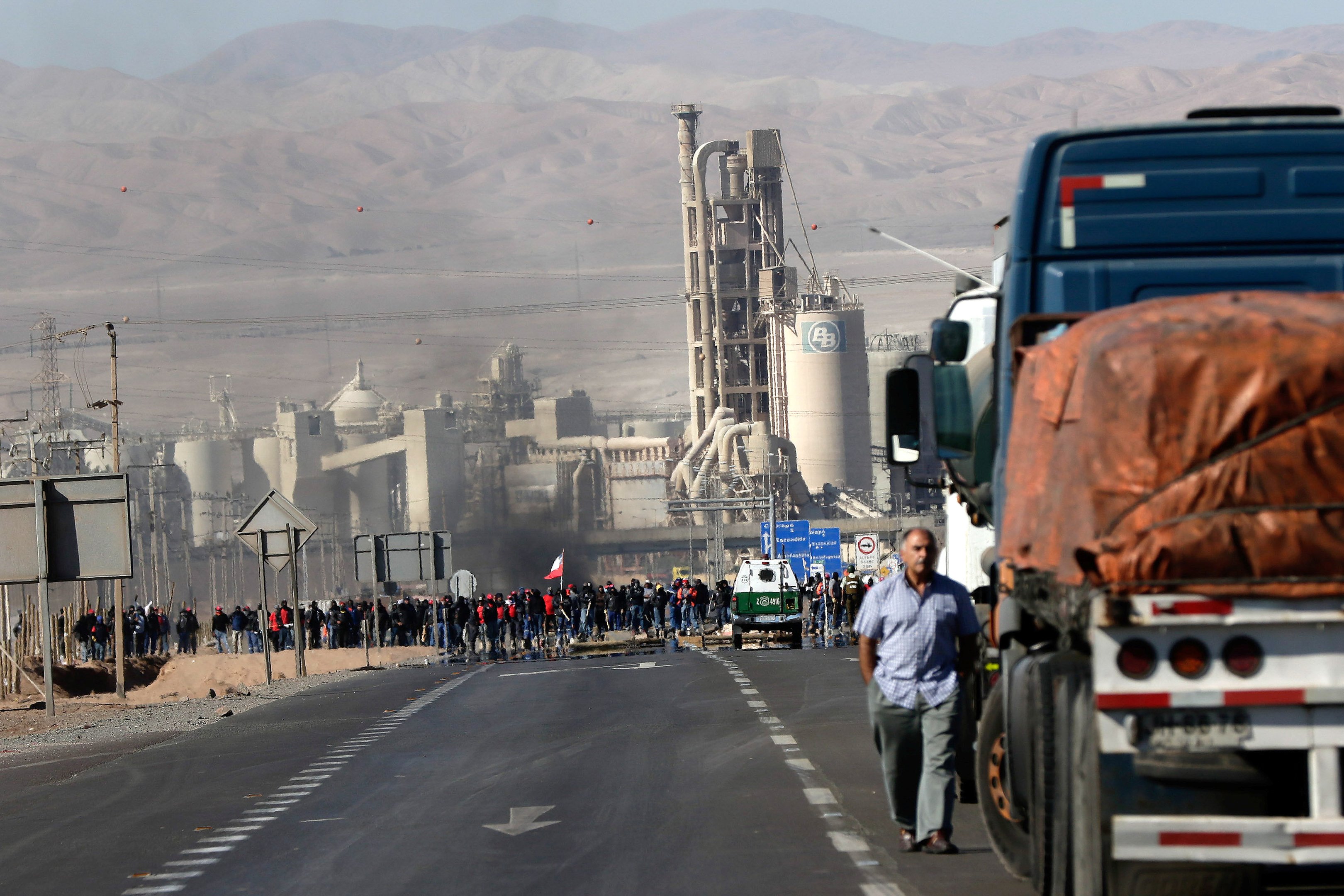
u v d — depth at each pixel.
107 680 149.38
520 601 191.12
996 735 31.16
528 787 48.53
